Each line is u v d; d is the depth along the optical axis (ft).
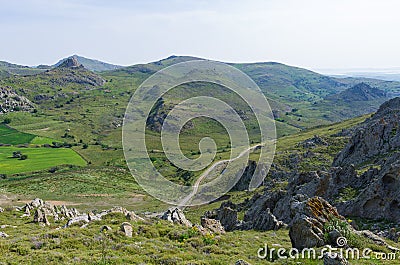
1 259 59.16
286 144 407.64
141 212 200.03
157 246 69.31
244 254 69.26
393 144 174.19
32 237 73.00
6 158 506.07
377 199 115.44
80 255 61.67
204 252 69.05
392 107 340.18
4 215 134.72
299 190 147.74
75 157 511.40
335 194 138.51
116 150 546.67
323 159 285.23
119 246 67.72
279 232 98.78
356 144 202.90
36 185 365.61
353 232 72.74
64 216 138.41
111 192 327.88
